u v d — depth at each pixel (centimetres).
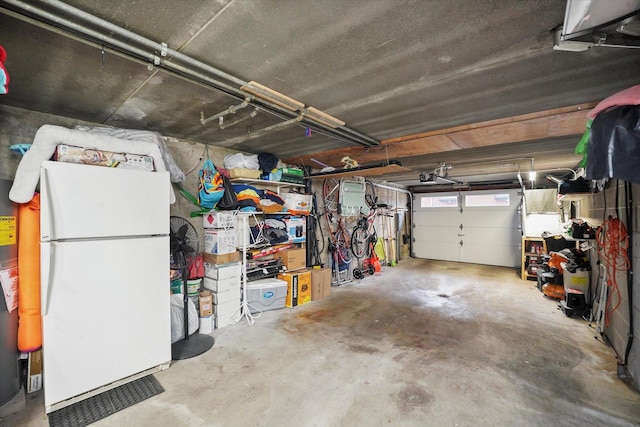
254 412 192
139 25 137
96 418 184
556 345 286
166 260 243
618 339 262
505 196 738
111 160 220
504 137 295
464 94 214
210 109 248
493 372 238
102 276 207
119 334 215
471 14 128
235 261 350
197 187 365
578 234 352
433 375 233
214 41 149
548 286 452
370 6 123
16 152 240
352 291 488
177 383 223
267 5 123
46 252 184
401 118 264
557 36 137
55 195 188
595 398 204
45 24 129
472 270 674
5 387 189
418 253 873
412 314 375
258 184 430
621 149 135
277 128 275
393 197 804
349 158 403
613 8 107
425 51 158
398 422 182
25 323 195
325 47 155
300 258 443
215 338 301
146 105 238
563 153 410
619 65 172
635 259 226
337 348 280
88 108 243
